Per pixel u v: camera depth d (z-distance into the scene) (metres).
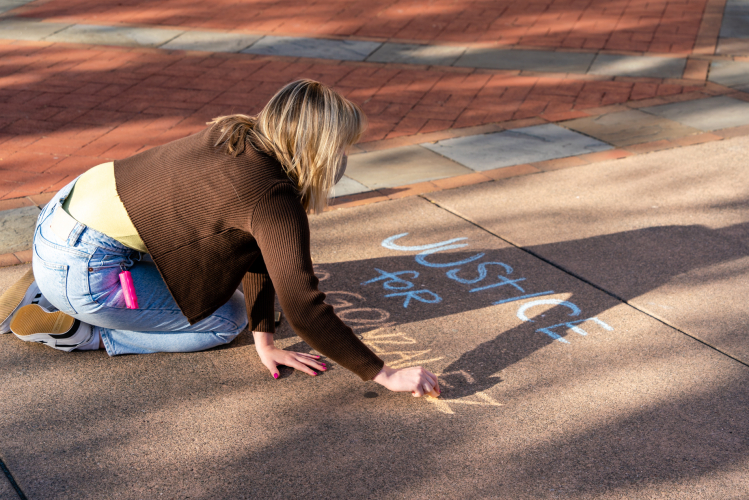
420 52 7.19
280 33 7.75
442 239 3.66
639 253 3.54
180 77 6.35
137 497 2.03
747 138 5.12
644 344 2.82
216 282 2.23
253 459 2.19
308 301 2.03
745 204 4.10
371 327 2.90
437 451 2.24
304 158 2.04
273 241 1.97
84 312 2.38
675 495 2.08
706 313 3.04
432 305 3.07
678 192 4.26
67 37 7.45
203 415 2.39
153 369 2.62
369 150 4.88
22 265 3.27
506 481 2.12
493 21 8.32
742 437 2.32
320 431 2.32
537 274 3.34
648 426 2.36
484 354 2.74
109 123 5.26
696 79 6.46
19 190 4.09
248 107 5.67
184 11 8.55
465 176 4.45
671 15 8.61
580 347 2.79
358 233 3.71
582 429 2.35
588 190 4.27
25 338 2.60
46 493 2.03
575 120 5.48
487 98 5.95
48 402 2.42
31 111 5.45
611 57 7.06
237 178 2.00
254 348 2.78
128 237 2.22
